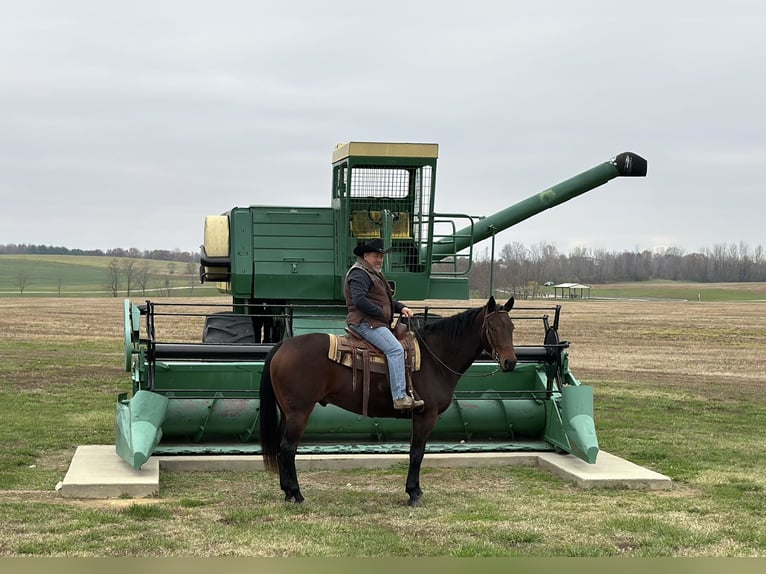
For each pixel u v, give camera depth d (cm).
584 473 1079
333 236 1330
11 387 2008
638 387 2245
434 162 1257
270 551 737
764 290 13550
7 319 4859
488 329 938
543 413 1240
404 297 1279
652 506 951
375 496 988
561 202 1427
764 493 1033
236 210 1324
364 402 933
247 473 1107
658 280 18038
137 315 1137
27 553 714
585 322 5328
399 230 1295
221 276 1400
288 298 1317
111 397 1881
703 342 3928
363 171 1282
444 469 1157
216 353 1150
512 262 10988
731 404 1939
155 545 747
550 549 764
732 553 757
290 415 937
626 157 1425
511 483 1076
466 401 1235
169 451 1138
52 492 982
